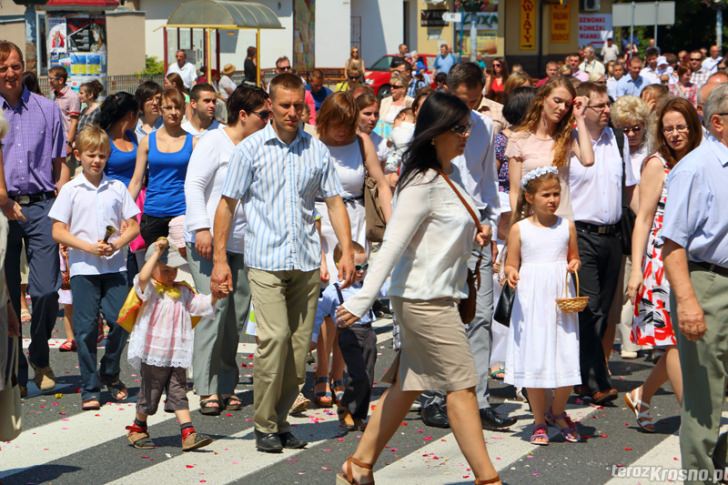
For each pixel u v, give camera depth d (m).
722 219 17.53
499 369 28.19
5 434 19.30
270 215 21.59
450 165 18.44
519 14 166.75
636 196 26.53
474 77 23.94
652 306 23.44
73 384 27.69
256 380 21.69
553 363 22.47
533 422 24.28
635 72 79.69
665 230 17.67
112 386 26.05
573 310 22.17
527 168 24.55
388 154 32.56
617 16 105.75
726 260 17.64
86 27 67.12
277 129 21.84
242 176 21.61
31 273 26.55
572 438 22.69
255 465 21.09
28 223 26.44
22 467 21.09
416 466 21.05
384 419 18.59
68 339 31.41
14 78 26.27
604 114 25.58
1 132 19.59
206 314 21.97
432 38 158.75
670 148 20.94
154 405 22.09
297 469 20.88
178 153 29.36
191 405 25.58
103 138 25.75
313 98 63.50
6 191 24.59
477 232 18.48
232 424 24.14
